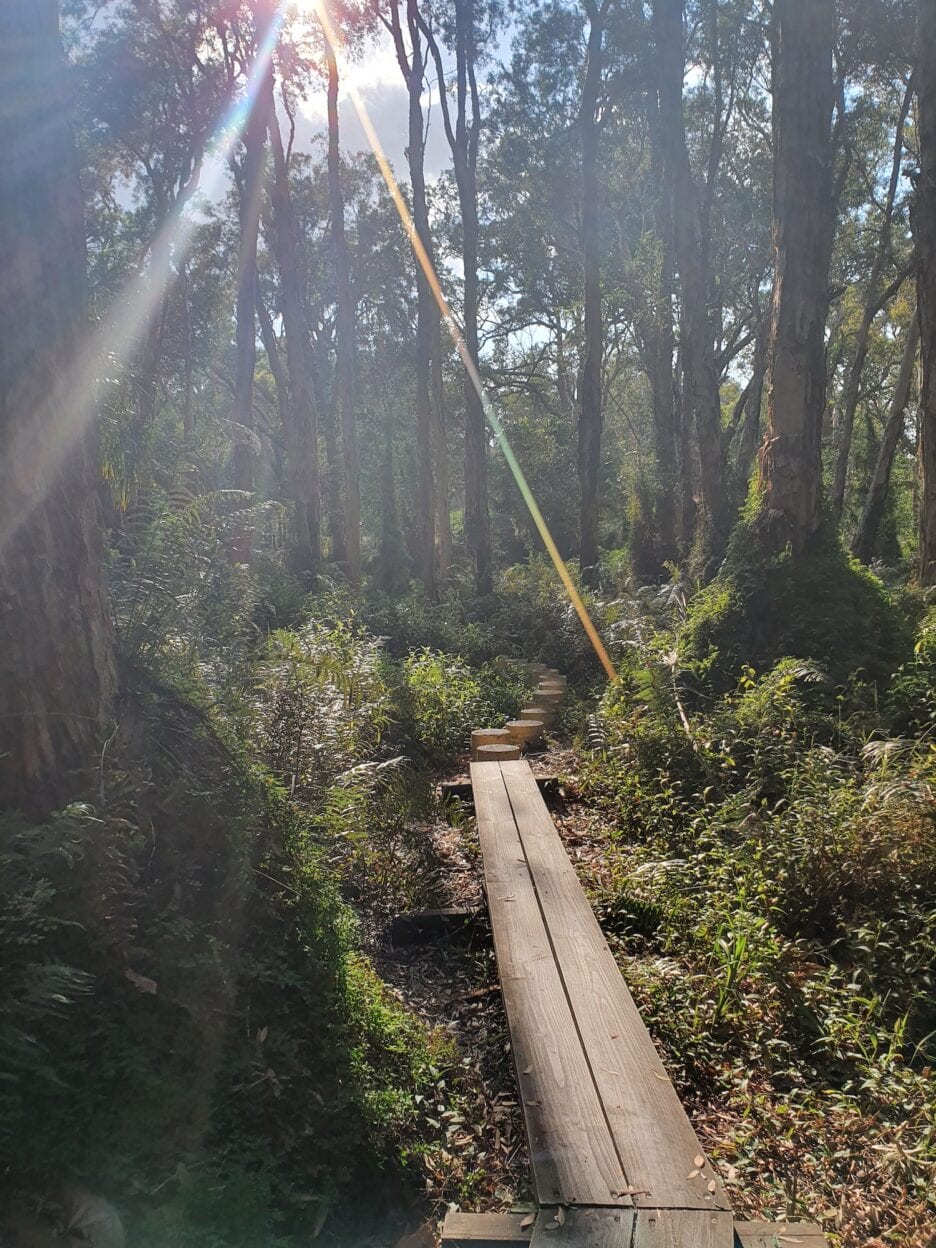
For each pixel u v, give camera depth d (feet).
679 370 97.25
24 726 10.64
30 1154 8.48
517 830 18.58
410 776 24.61
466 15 80.89
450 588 86.69
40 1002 8.68
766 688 24.67
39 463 10.91
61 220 11.37
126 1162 8.66
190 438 19.24
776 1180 10.09
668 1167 8.31
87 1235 8.11
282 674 19.44
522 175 99.71
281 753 17.48
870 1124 10.86
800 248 32.96
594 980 11.85
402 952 16.37
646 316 94.02
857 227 97.14
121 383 13.71
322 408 144.25
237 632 18.92
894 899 15.46
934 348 40.16
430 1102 11.33
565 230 108.68
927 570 39.96
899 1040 12.36
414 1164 10.18
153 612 13.69
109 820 10.02
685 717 25.62
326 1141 9.74
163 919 10.53
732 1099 11.66
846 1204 9.68
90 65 78.84
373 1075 10.90
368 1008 11.89
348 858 17.53
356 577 82.74
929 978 13.83
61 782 10.84
